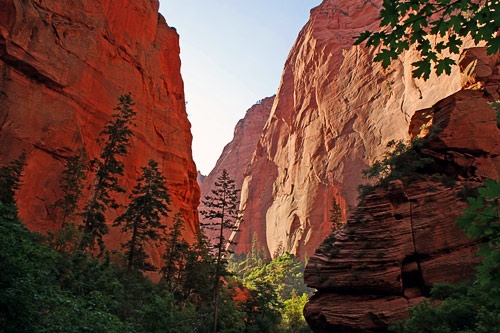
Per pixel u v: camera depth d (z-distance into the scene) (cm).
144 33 6456
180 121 7469
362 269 2406
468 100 2867
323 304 2458
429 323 1659
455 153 2691
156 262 4447
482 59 3928
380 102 8850
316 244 8988
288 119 13262
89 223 2712
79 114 4319
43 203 3478
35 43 3853
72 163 3559
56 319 933
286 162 12250
